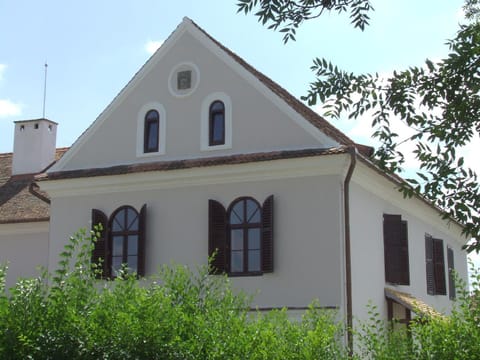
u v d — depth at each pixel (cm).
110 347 959
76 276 1028
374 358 1053
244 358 935
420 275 2402
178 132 2053
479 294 1038
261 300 1852
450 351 980
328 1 909
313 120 1961
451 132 887
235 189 1928
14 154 2825
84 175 2073
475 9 1255
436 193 886
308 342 973
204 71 2055
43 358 971
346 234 1828
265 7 904
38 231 2453
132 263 2005
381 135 925
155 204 2016
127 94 2136
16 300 1015
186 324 970
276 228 1873
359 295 1897
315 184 1856
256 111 1970
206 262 1922
